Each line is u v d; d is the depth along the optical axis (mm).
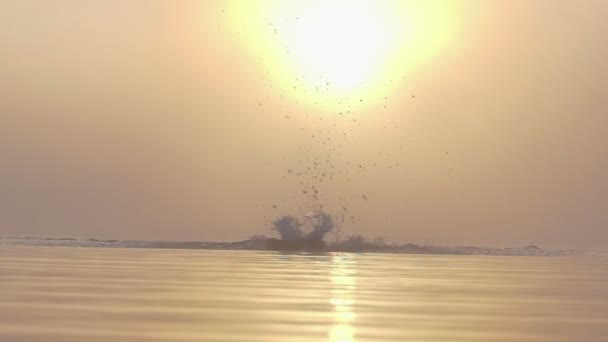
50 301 19578
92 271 28922
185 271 29547
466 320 17234
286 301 20172
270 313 17906
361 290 23172
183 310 18219
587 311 19000
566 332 15766
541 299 21578
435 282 26328
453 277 28797
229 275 27922
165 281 25188
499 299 21375
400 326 16297
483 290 23766
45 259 36188
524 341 14672
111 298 20328
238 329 15664
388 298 21188
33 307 18453
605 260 47469
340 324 16438
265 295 21500
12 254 40781
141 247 54062
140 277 26578
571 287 25328
